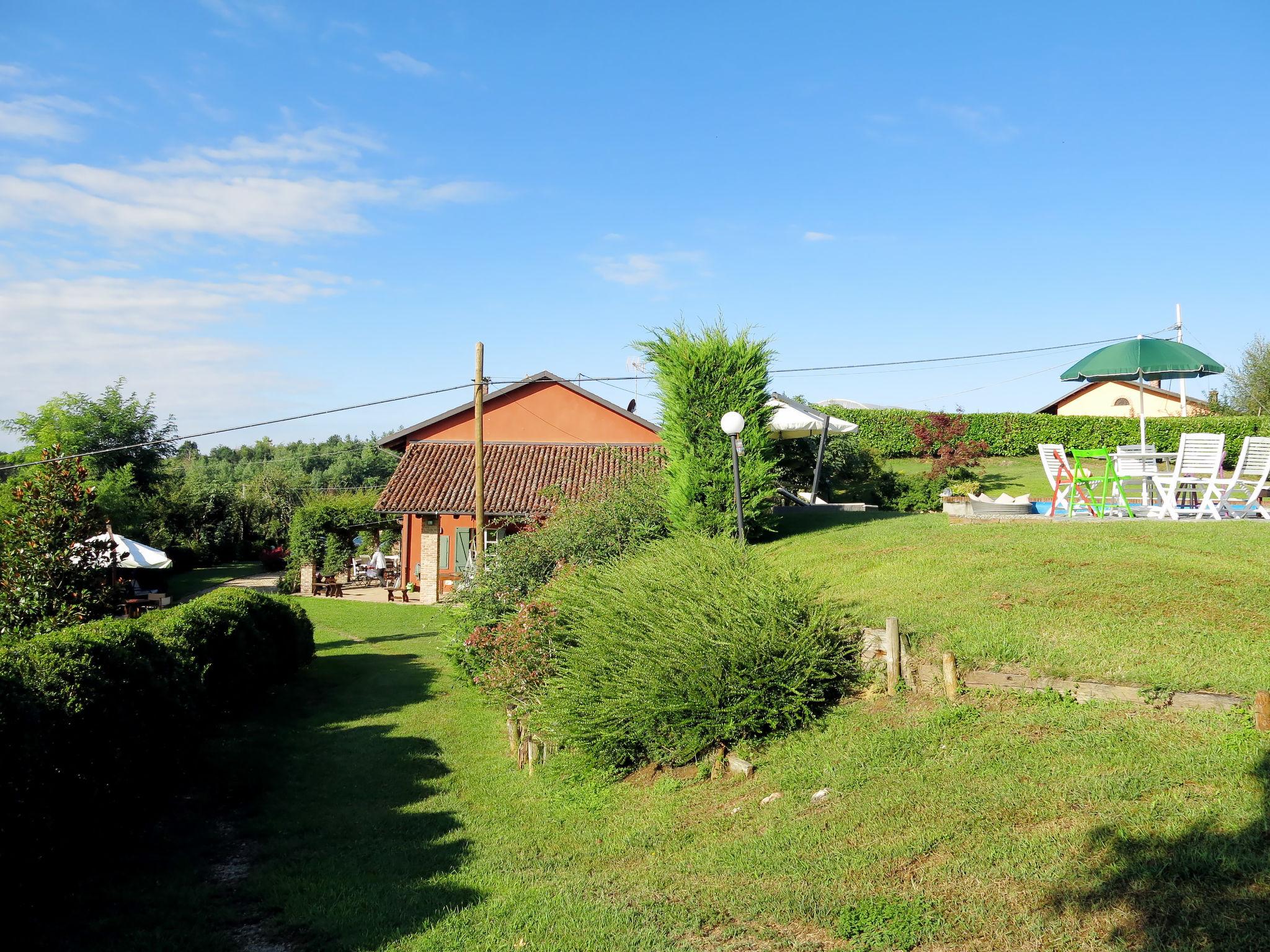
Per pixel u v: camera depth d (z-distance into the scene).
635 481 15.89
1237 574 8.13
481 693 13.58
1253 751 5.12
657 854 6.14
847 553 12.05
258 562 52.62
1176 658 6.43
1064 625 7.43
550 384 32.12
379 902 5.87
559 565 13.71
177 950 5.23
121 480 40.44
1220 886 3.96
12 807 5.52
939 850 4.95
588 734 8.12
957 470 30.56
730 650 7.56
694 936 4.72
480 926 5.21
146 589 35.97
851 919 4.46
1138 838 4.49
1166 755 5.34
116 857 6.87
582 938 4.85
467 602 15.26
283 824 7.95
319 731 11.88
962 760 5.95
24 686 6.00
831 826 5.60
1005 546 10.48
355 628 23.80
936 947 4.10
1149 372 12.88
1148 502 12.74
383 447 33.00
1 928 5.38
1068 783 5.27
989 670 6.82
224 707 11.89
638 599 9.10
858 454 27.42
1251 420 33.31
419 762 10.12
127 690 7.43
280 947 5.27
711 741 7.55
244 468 81.25
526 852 6.74
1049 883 4.34
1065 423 37.59
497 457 30.64
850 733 6.93
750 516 14.52
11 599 12.52
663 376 14.99
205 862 6.99
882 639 7.57
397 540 40.22
